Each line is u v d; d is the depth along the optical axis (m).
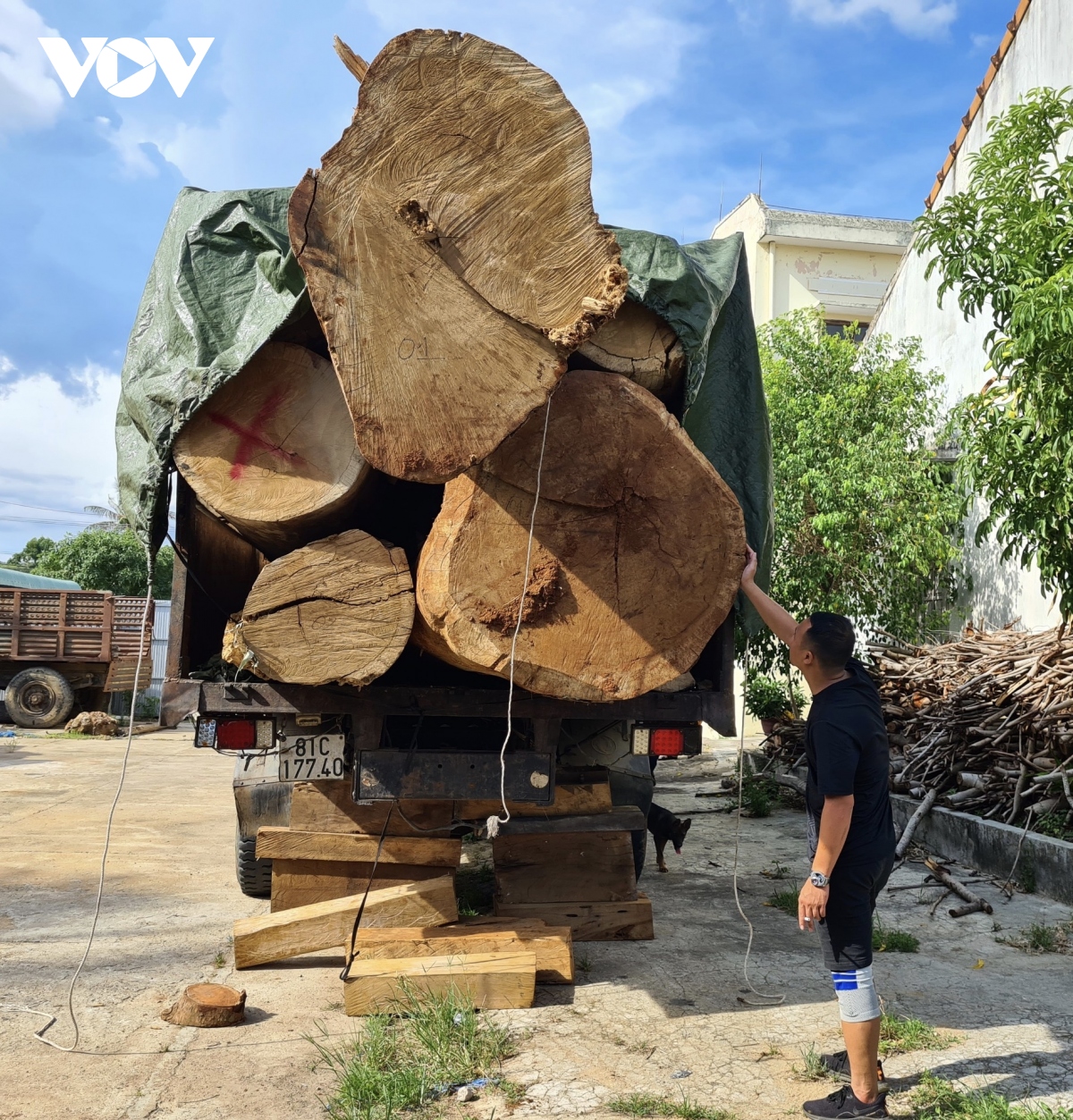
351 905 4.46
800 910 2.93
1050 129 5.80
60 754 13.64
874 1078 2.91
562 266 2.80
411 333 2.75
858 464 11.39
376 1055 3.28
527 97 2.79
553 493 3.34
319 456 3.77
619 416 3.42
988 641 8.55
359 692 4.11
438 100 2.75
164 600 21.59
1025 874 5.83
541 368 2.82
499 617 3.27
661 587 3.46
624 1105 2.97
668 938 4.84
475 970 3.84
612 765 4.93
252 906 5.45
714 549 3.52
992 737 6.95
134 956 4.52
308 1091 3.11
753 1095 3.06
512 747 4.50
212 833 7.83
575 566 3.37
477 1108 2.98
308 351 3.85
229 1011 3.66
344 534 3.70
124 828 7.99
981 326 11.16
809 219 18.41
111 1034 3.58
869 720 3.07
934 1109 2.92
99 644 17.30
